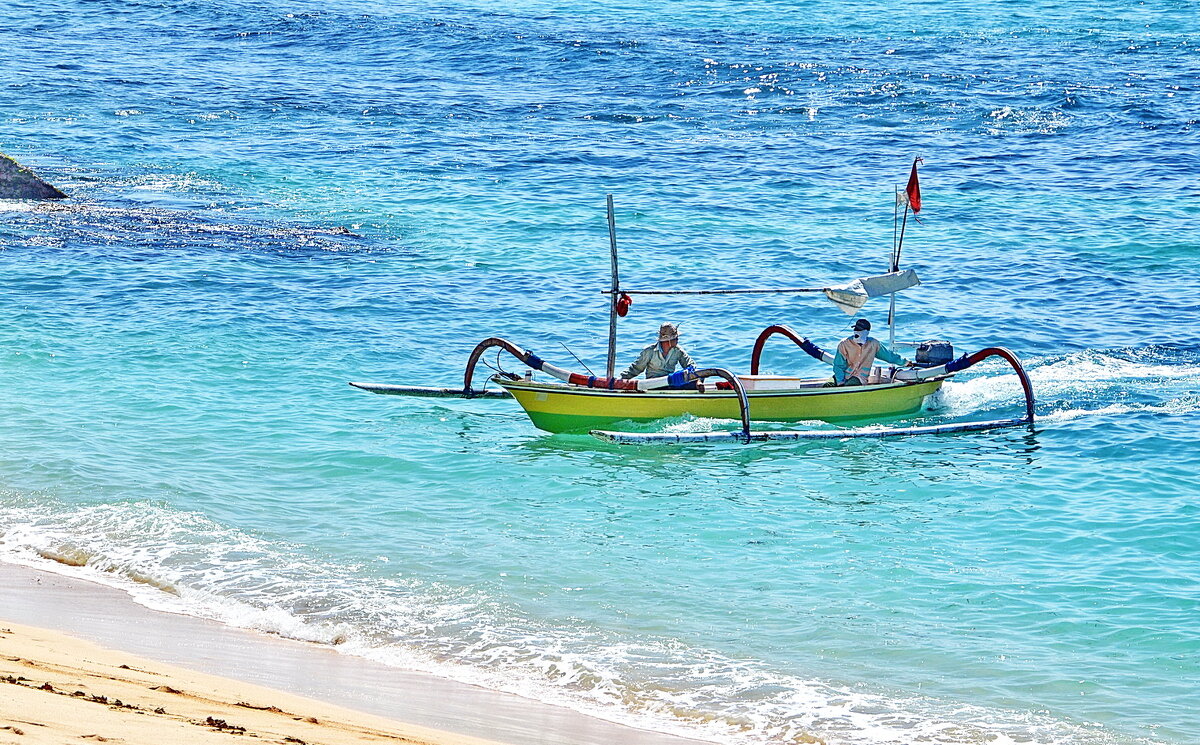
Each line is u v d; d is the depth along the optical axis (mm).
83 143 66625
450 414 30719
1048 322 39094
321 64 92250
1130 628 18672
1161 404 30922
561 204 54812
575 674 17078
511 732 14836
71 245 46969
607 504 24531
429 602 19594
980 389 32938
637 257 46781
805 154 64688
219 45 99250
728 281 43656
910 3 117500
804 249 47906
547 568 21078
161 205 54438
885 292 31703
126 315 38094
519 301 41125
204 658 16859
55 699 11719
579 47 94562
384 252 47406
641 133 70000
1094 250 47375
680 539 22594
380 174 60719
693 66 87812
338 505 24156
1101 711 16141
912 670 17328
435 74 88312
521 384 29266
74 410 29375
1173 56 89500
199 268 44125
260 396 31281
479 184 58594
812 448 28469
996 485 25609
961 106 75125
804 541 22516
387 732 13453
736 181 59031
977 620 19047
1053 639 18344
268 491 24828
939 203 54750
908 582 20547
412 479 25859
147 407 29891
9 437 27172
